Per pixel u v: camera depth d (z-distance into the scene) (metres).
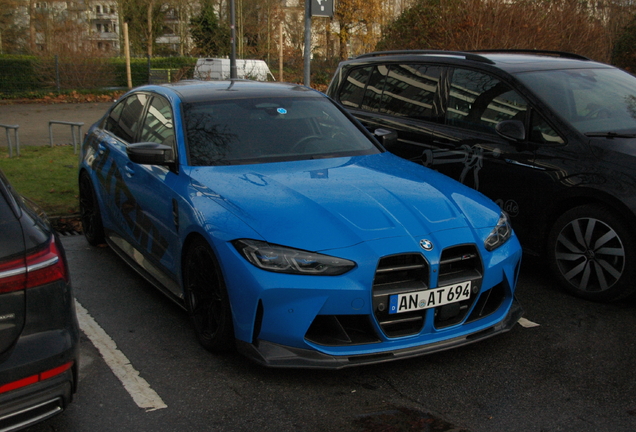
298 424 2.88
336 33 35.22
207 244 3.43
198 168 3.95
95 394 3.15
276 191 3.58
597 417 2.97
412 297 3.19
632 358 3.59
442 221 3.43
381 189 3.70
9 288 2.27
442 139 5.46
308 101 4.87
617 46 16.33
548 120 4.74
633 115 4.92
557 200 4.53
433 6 13.80
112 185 4.91
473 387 3.24
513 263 3.62
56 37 22.88
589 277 4.46
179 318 4.12
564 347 3.73
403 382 3.29
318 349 3.11
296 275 3.08
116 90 22.97
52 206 6.79
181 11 44.97
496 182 4.98
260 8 39.75
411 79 6.00
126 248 4.82
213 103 4.52
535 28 13.07
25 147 10.72
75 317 2.55
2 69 21.73
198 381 3.28
